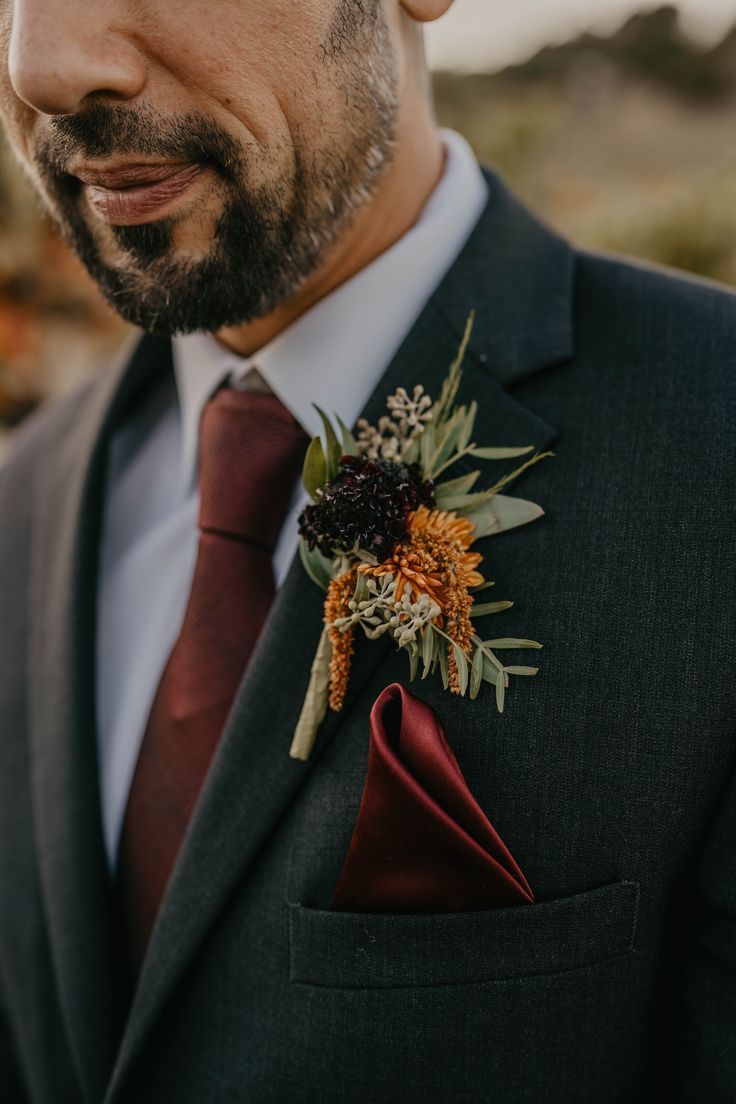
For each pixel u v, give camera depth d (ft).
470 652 1.21
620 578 1.21
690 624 1.19
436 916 1.20
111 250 1.30
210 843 1.30
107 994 1.47
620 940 1.20
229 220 1.24
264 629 1.33
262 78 1.18
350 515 1.20
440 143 1.53
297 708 1.30
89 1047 1.45
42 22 1.12
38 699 1.60
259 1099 1.27
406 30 1.38
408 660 1.26
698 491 1.22
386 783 1.15
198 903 1.30
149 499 1.70
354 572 1.23
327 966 1.23
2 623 1.73
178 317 1.32
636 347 1.33
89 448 1.68
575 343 1.36
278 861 1.29
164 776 1.44
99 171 1.21
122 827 1.50
